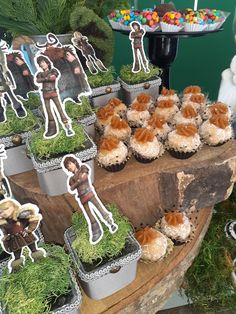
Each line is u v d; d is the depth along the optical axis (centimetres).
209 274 32
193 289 32
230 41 55
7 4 34
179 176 29
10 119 27
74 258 23
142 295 25
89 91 26
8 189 21
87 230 23
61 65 25
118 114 35
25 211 19
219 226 36
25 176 28
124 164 29
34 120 28
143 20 39
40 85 23
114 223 23
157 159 30
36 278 20
